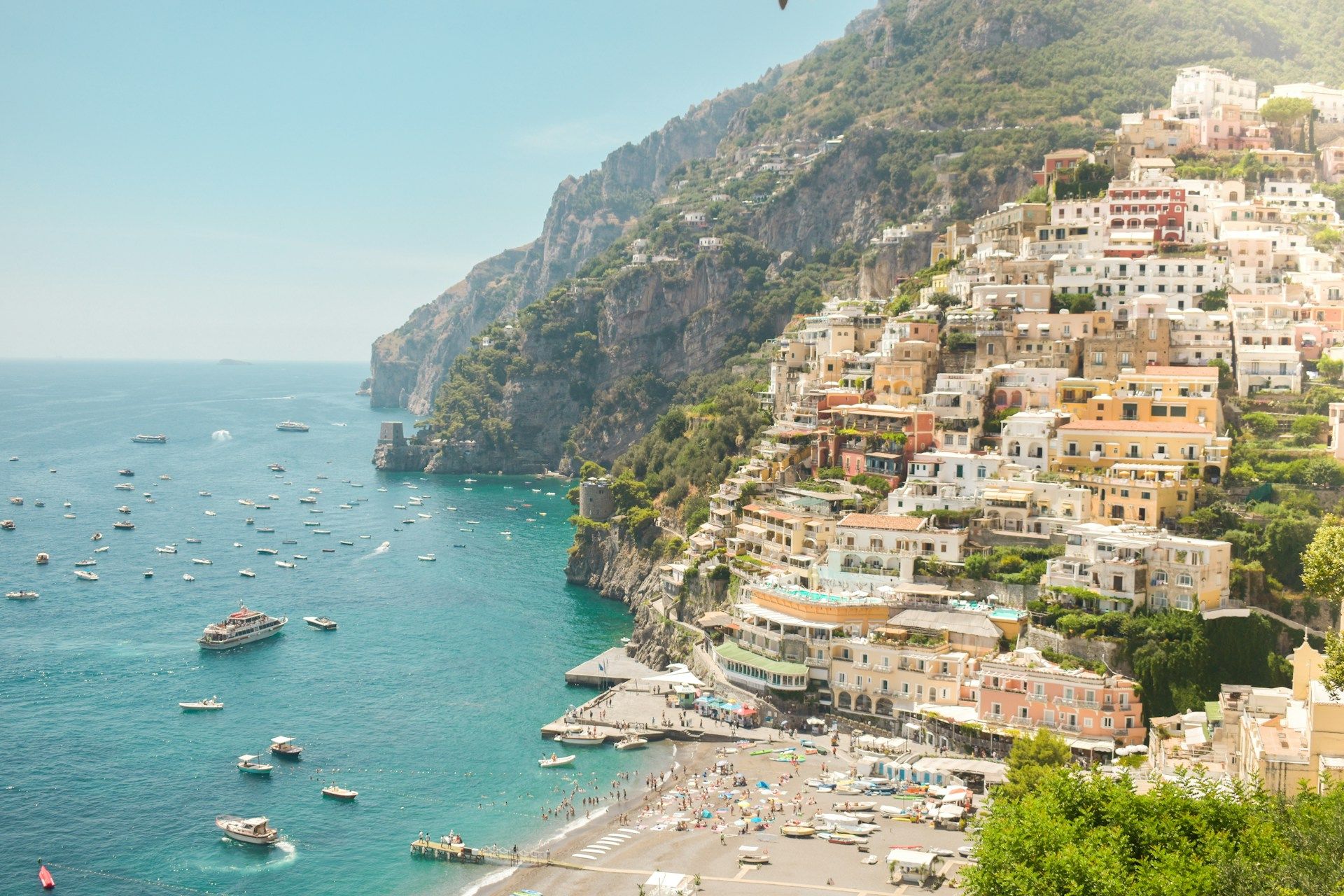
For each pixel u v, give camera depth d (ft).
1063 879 317.42
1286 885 295.89
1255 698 474.08
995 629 652.07
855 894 481.05
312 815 599.57
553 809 599.98
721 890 488.85
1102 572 636.07
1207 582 620.08
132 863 549.13
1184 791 372.58
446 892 514.27
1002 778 563.48
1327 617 622.95
